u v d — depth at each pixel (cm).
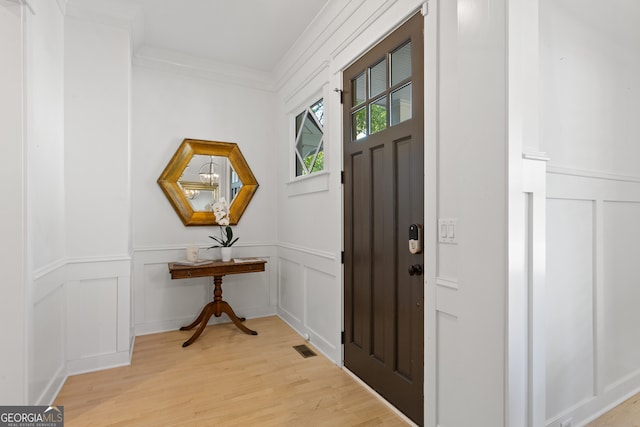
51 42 218
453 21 159
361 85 236
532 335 125
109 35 262
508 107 118
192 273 303
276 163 391
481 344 125
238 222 374
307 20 281
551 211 163
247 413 194
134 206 325
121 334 260
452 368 159
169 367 254
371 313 222
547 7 160
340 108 257
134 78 327
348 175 249
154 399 209
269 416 192
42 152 199
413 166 187
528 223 126
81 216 250
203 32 299
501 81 119
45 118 205
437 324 168
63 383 229
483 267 125
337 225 260
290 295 353
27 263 172
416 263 184
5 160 168
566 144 168
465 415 132
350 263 247
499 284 120
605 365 187
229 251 339
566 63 168
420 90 181
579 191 173
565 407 168
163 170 339
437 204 168
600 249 183
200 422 186
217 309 323
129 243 269
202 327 309
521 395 121
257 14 273
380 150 215
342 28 251
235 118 373
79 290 248
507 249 118
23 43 172
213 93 362
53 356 215
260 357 272
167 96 341
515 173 119
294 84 339
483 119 125
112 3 254
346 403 205
